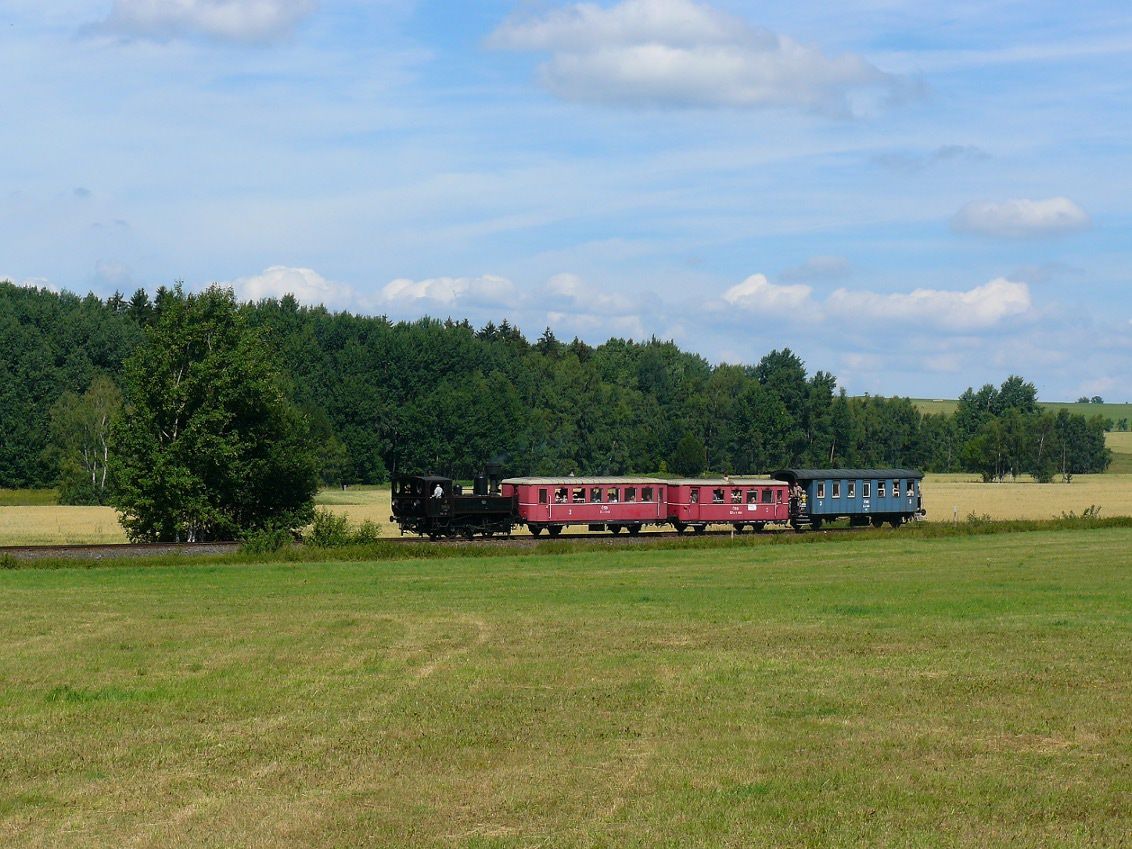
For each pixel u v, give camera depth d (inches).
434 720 671.8
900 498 2871.6
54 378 4965.6
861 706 699.4
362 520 3356.3
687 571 1617.9
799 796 522.9
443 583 1448.1
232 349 2327.8
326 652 906.7
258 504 2391.7
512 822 491.5
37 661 873.5
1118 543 2129.7
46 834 479.2
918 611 1128.2
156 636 995.3
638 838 469.4
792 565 1715.1
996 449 6830.7
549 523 2395.4
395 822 491.5
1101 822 487.8
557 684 774.5
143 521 2281.0
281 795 531.2
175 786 546.0
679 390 6909.5
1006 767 569.0
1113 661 839.7
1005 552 1936.5
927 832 474.6
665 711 690.8
